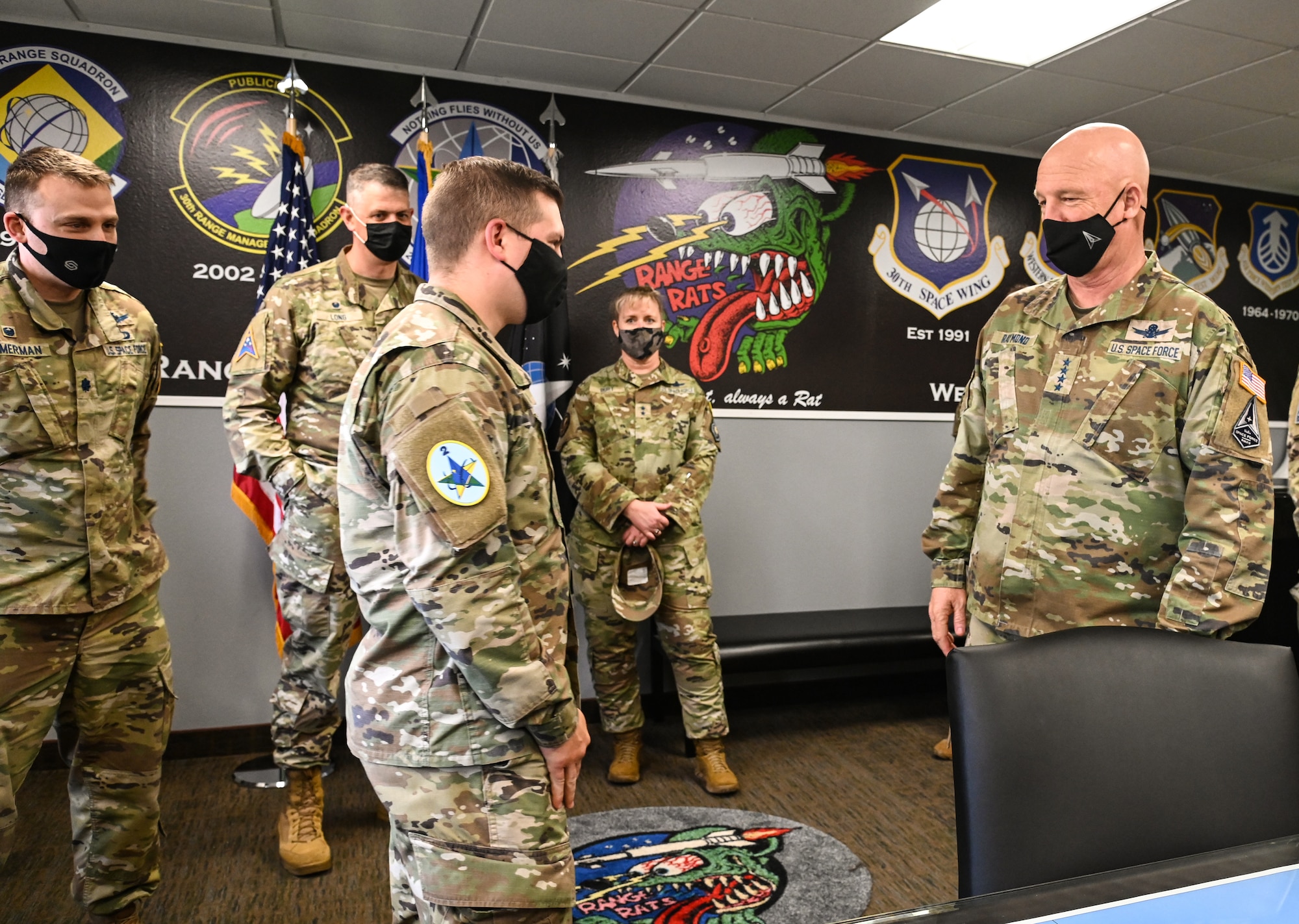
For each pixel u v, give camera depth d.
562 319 3.41
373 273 2.47
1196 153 4.19
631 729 3.04
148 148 3.08
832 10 2.88
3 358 1.66
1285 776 1.04
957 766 1.07
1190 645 1.12
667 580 2.96
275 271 3.03
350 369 2.36
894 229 4.03
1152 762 1.06
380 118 3.30
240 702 3.22
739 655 3.32
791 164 3.86
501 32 3.04
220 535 3.19
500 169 1.25
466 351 1.13
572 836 2.61
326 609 2.29
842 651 3.42
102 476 1.76
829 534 4.00
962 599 1.93
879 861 2.45
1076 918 0.81
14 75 2.95
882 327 4.02
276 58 3.19
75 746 1.82
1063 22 2.95
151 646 1.84
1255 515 1.51
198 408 3.15
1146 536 1.66
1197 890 0.85
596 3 2.83
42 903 2.18
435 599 1.07
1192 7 2.84
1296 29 2.97
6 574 1.65
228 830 2.62
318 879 2.33
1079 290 1.76
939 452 4.16
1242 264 4.64
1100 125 1.67
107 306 1.85
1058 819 1.03
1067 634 1.14
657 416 3.06
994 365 1.86
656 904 2.21
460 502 1.06
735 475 3.85
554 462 3.41
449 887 1.12
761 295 3.83
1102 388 1.69
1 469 1.67
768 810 2.79
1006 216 4.21
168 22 2.98
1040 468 1.75
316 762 2.38
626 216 3.63
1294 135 3.93
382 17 2.93
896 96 3.58
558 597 1.26
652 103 3.65
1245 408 1.54
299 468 2.27
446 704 1.13
